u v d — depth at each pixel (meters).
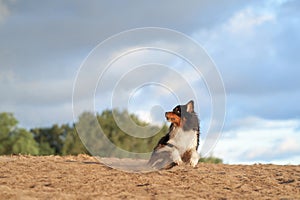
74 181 11.21
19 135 48.53
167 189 10.68
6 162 13.73
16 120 48.69
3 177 11.62
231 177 12.20
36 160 14.40
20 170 12.45
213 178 11.96
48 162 13.83
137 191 10.47
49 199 9.50
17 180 11.22
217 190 10.84
